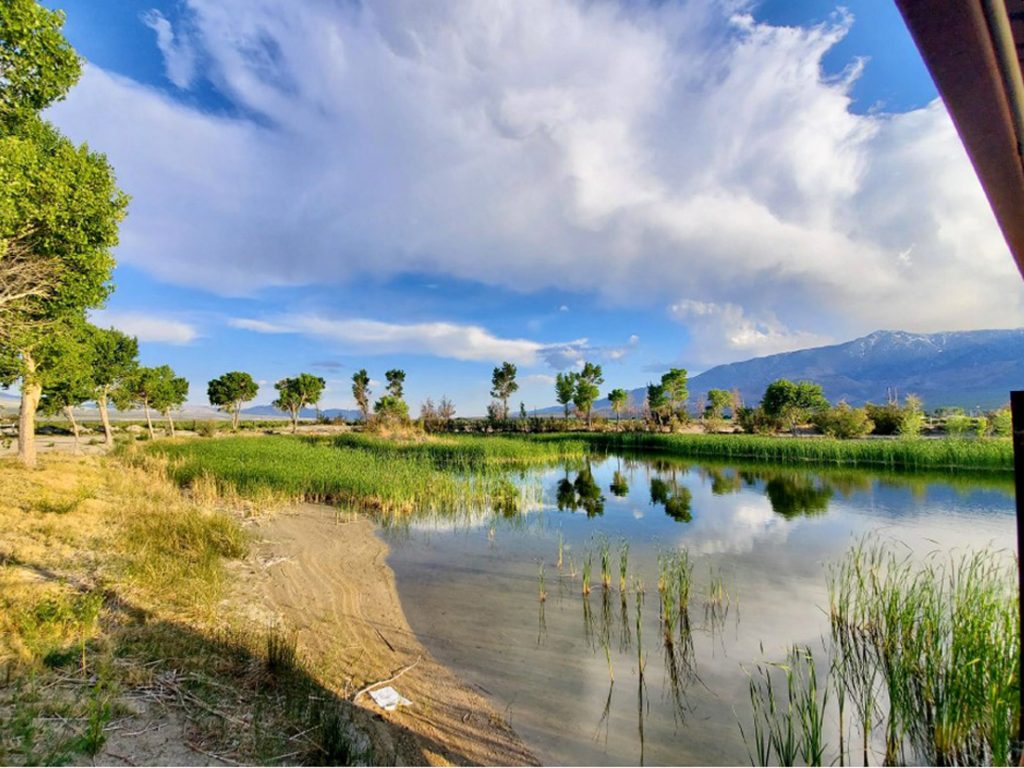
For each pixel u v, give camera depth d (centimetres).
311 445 2928
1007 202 121
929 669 523
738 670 594
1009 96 91
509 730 479
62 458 2070
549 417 5959
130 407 3916
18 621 493
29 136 1052
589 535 1209
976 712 463
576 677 575
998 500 1581
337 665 559
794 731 484
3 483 1214
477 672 580
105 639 490
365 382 5316
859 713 505
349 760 383
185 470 1744
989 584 658
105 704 378
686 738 473
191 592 656
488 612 748
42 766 308
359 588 821
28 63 946
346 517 1338
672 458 3045
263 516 1252
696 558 1021
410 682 546
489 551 1065
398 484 1560
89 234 1194
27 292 1133
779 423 3759
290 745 387
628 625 707
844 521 1334
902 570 916
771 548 1091
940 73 93
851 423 3158
